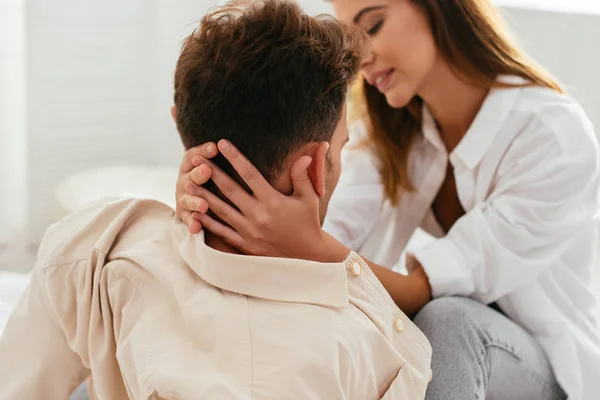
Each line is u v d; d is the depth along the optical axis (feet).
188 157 2.90
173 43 8.25
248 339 2.52
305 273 2.71
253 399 2.37
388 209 5.16
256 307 2.64
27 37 7.72
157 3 8.13
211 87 2.73
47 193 8.16
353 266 2.96
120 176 7.96
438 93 4.56
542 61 9.10
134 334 2.66
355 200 4.98
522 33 8.97
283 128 2.72
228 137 2.76
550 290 4.41
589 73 9.20
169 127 8.52
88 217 3.11
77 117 8.11
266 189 2.80
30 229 8.15
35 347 3.03
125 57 8.17
